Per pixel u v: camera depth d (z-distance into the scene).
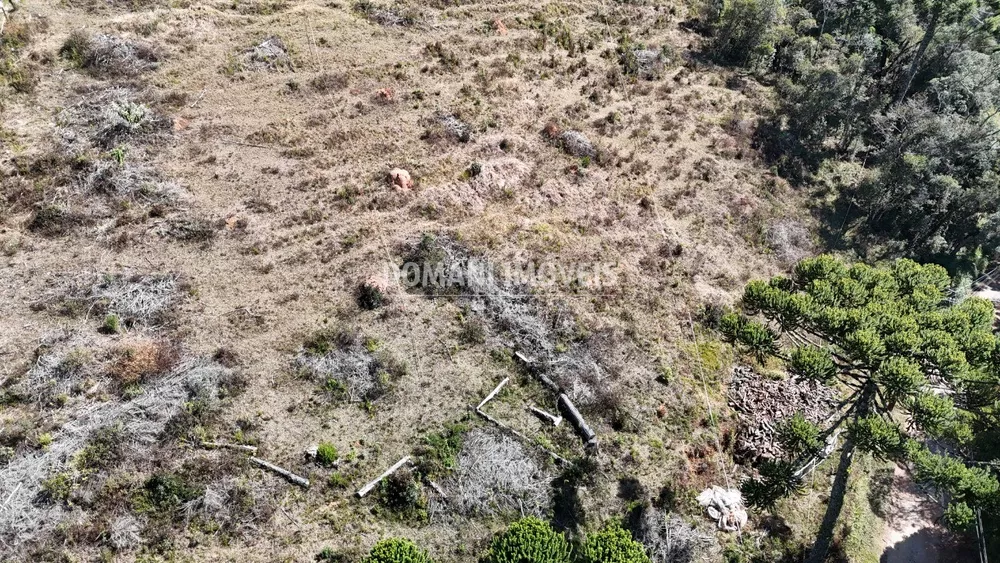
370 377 29.05
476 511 25.94
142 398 26.28
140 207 33.81
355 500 25.53
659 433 30.45
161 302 30.06
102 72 39.72
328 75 43.19
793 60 56.62
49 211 31.95
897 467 33.12
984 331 26.25
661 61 53.19
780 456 30.70
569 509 26.91
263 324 30.34
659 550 26.14
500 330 32.19
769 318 27.72
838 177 49.28
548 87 47.59
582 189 40.78
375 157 39.06
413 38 48.16
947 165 45.72
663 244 39.06
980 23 55.53
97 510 23.34
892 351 24.22
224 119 39.28
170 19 44.28
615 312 34.69
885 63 58.88
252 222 34.44
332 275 32.91
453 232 35.75
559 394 30.16
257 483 25.23
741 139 48.41
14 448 24.38
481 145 41.31
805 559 27.86
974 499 23.73
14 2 41.81
